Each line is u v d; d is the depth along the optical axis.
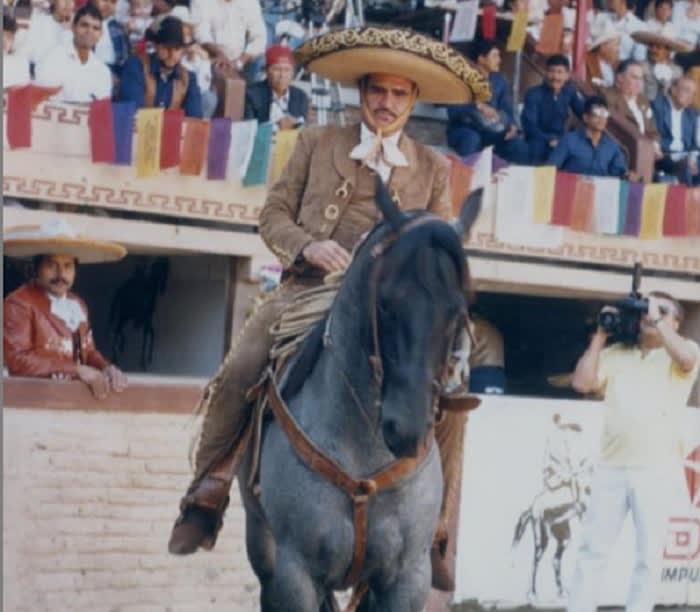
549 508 13.23
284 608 7.46
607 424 11.59
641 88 16.69
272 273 13.23
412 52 8.05
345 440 7.33
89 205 12.37
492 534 12.95
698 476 13.95
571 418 13.32
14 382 11.02
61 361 11.34
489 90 8.41
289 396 7.64
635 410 11.48
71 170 12.24
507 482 13.02
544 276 14.70
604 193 14.73
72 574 11.27
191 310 13.99
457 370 7.14
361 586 7.69
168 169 12.62
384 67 8.11
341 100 15.39
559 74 15.58
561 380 15.68
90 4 12.87
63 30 12.90
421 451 7.30
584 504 13.41
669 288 15.39
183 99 13.39
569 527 13.34
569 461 13.32
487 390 15.56
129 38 13.59
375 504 7.33
